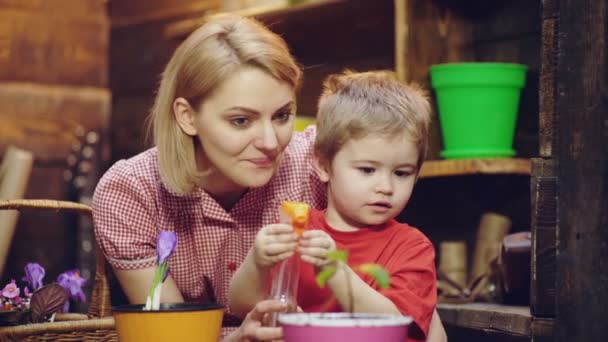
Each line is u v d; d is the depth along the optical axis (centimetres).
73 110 416
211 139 169
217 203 186
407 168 166
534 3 257
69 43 417
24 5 410
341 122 166
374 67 291
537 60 256
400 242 170
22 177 267
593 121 175
